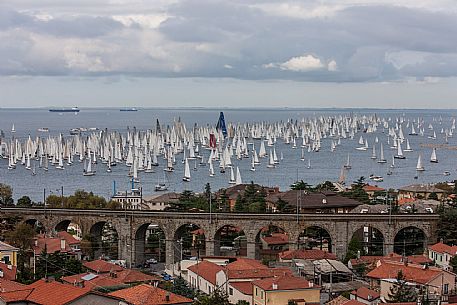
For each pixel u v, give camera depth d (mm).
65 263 195625
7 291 128250
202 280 190875
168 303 128250
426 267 178625
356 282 190625
